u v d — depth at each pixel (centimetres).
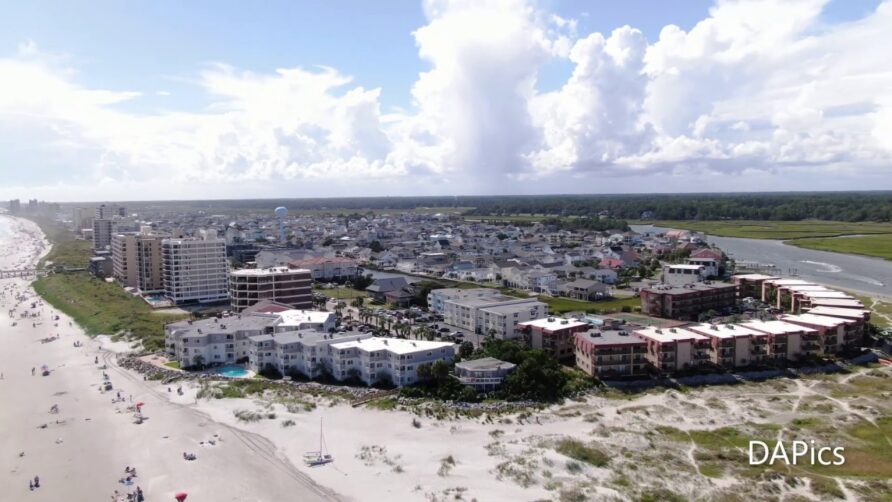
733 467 11431
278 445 12800
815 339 18075
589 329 18762
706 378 16488
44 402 15650
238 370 17975
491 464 11625
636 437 12731
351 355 16600
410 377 15975
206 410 14838
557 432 13075
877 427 13275
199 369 18112
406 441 12762
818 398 15125
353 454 12250
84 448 12875
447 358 16588
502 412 14138
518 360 16538
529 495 10462
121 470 11881
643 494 10375
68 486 11300
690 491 10450
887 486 10575
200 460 12212
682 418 13850
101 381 17325
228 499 10719
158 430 13700
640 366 16475
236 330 18812
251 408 14725
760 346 17375
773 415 14038
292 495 10781
